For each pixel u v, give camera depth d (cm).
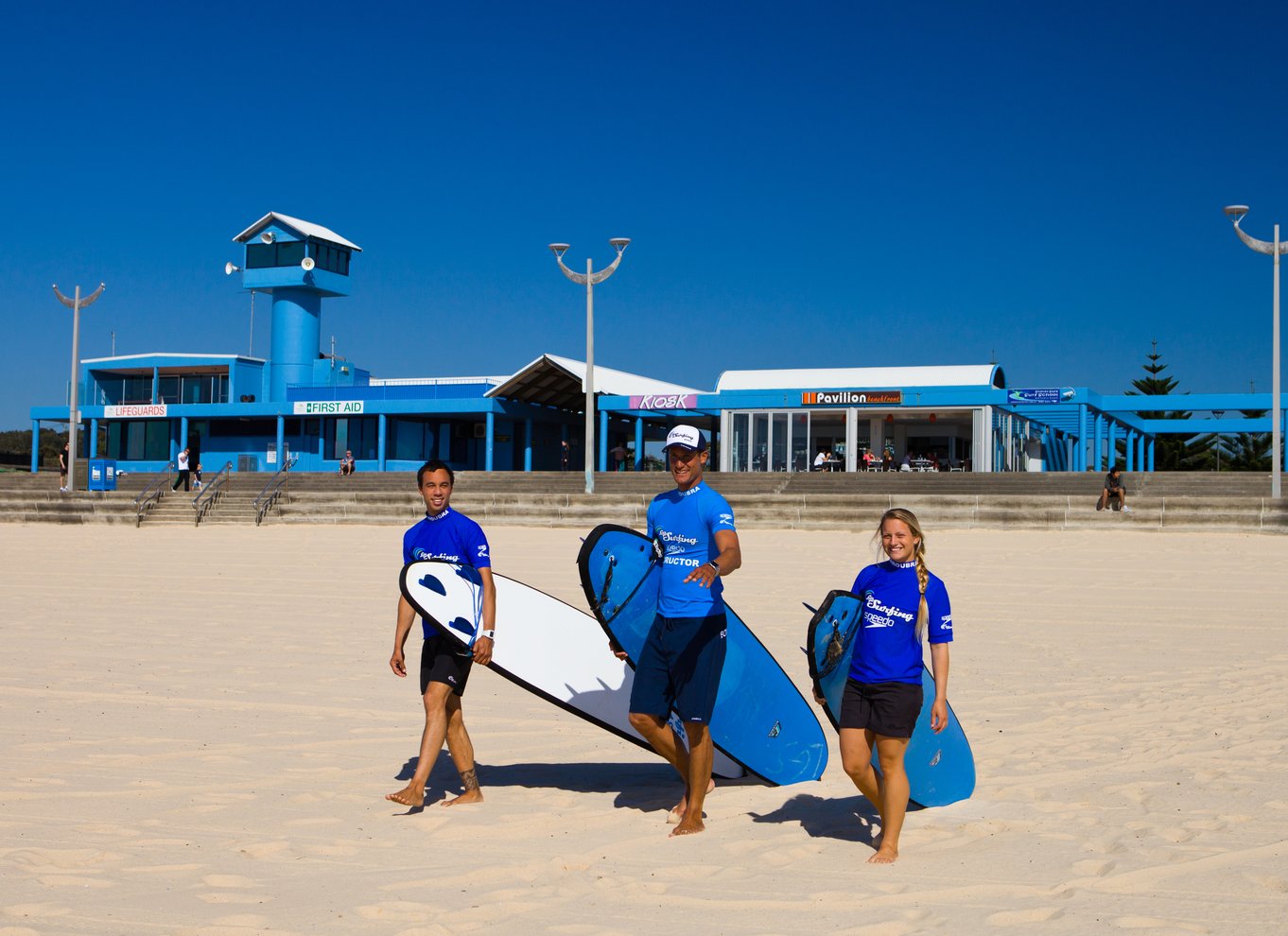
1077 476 3238
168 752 745
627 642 641
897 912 436
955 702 921
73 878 478
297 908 442
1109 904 439
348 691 972
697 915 436
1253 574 1788
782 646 1239
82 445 5697
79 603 1594
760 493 3397
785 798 633
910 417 4159
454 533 644
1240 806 586
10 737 780
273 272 5375
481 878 484
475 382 5019
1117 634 1295
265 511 3316
